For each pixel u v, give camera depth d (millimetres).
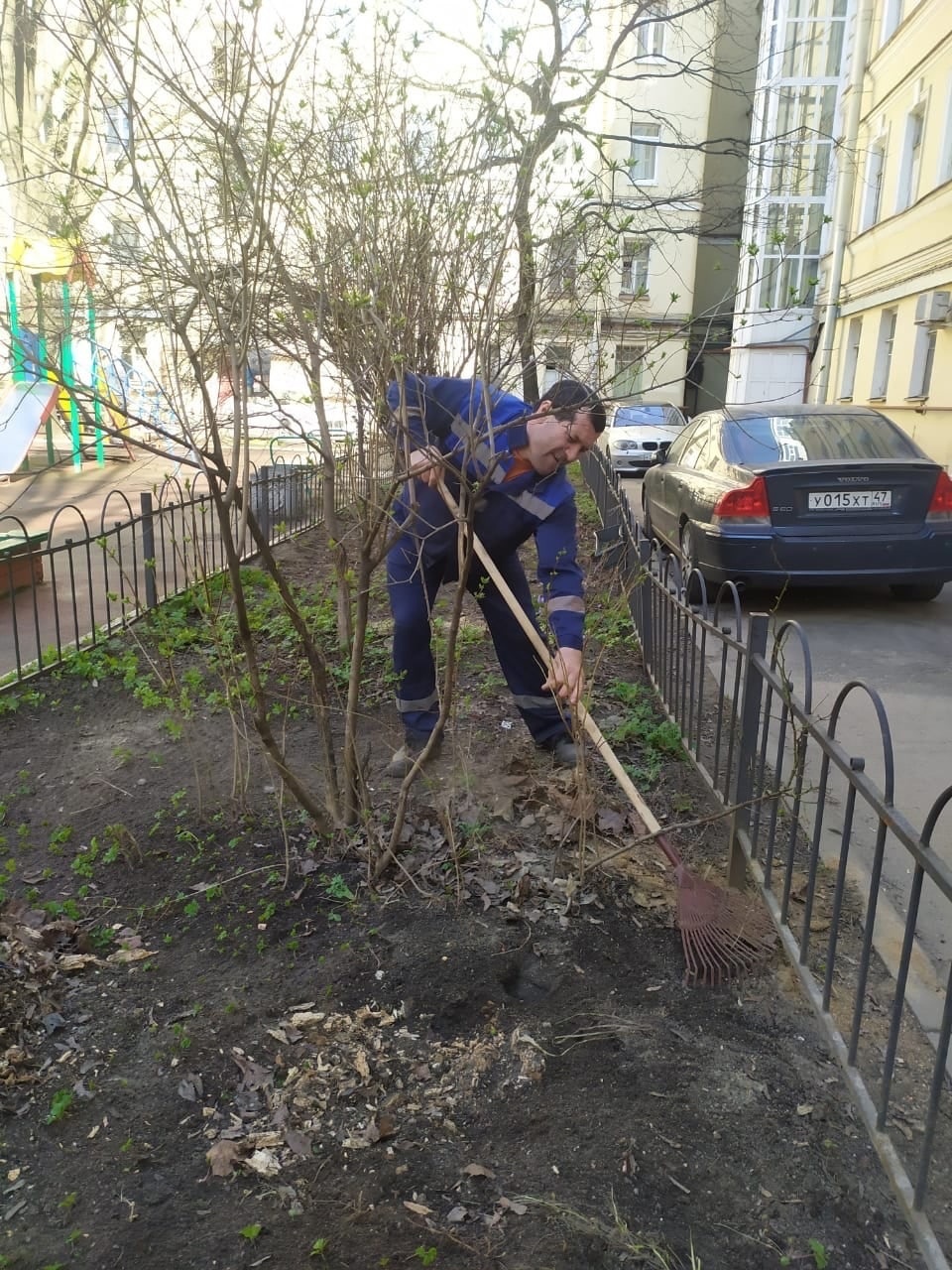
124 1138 2141
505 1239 1905
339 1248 1884
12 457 12898
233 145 2439
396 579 3693
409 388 2951
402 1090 2283
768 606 7402
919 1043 2484
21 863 3301
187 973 2682
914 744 4586
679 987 2658
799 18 21406
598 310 3150
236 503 3307
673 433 18062
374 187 2771
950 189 13219
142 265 2793
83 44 2664
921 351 14641
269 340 2918
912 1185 2012
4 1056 2346
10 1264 1851
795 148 11711
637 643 5867
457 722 4488
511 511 3525
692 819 3670
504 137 2965
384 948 2762
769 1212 1981
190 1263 1855
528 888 3020
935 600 7523
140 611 6125
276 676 5086
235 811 3547
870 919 2096
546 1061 2363
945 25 13578
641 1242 1900
